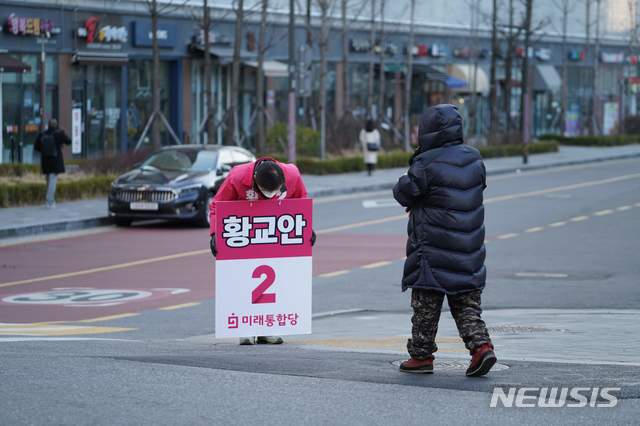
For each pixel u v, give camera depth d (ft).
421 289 61.36
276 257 72.43
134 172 186.29
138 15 315.58
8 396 54.95
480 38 481.05
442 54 456.04
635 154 417.08
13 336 83.15
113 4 306.76
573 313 102.47
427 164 60.59
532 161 361.92
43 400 54.19
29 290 117.60
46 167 195.11
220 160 190.60
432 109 61.26
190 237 168.35
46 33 284.00
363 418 51.44
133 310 104.12
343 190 247.70
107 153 262.06
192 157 190.49
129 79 318.24
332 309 105.40
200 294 114.73
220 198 71.82
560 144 479.82
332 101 400.88
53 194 196.03
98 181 217.97
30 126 284.82
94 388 56.90
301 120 383.04
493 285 121.60
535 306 107.45
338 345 78.18
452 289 60.34
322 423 50.57
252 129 363.15
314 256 145.18
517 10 513.86
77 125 297.74
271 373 61.26
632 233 171.42
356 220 190.90
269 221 72.08
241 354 70.23
